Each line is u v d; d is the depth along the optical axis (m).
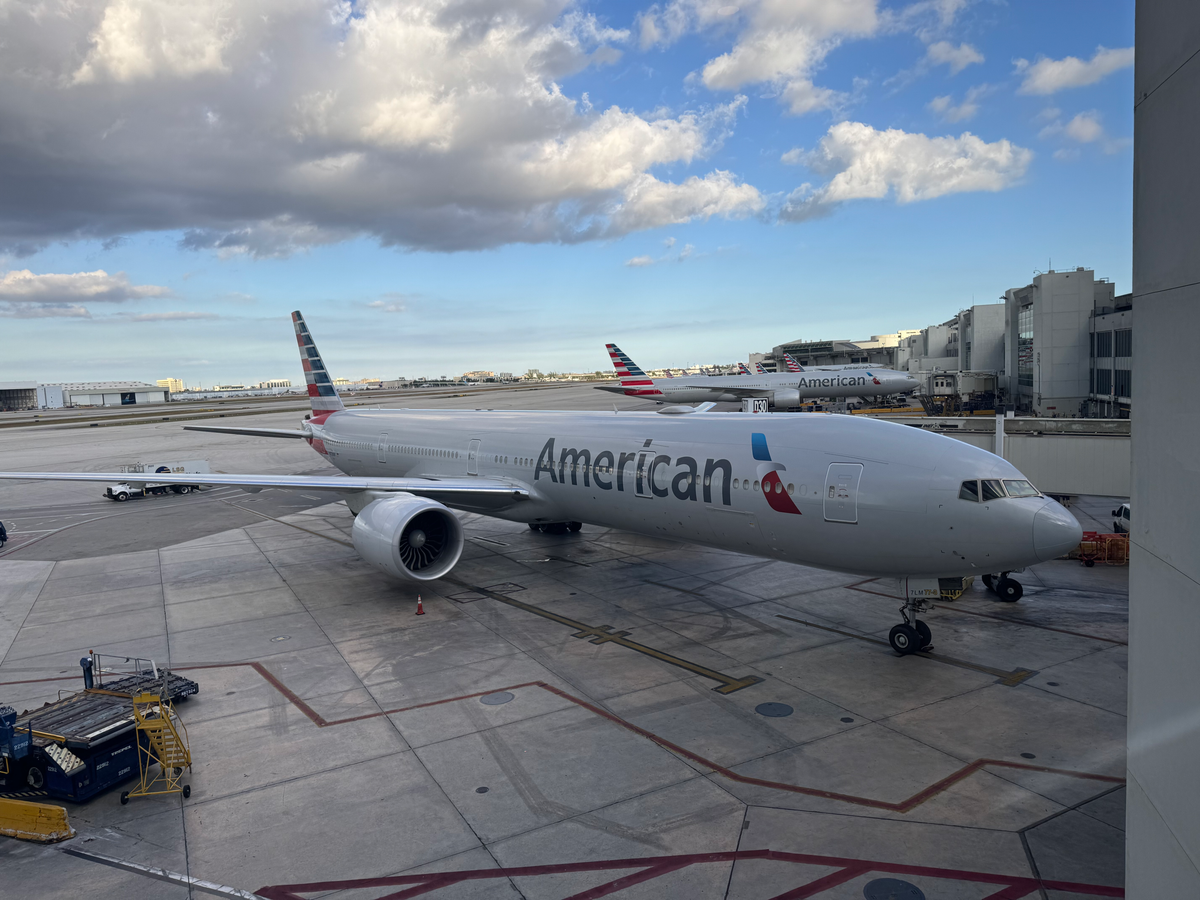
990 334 85.44
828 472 14.90
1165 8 4.83
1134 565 5.60
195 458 56.62
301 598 21.00
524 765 11.45
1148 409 5.29
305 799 10.62
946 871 8.69
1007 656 15.46
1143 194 5.28
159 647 17.20
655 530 19.41
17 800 10.71
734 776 10.98
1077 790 10.40
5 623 19.33
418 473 28.62
